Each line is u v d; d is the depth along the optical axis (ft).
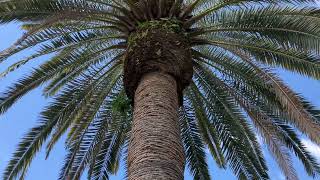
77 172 47.78
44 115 46.34
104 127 48.93
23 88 43.96
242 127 48.03
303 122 35.83
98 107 48.67
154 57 36.60
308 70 41.93
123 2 42.73
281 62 42.83
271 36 41.27
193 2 41.88
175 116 33.68
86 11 39.50
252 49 43.52
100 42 46.09
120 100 45.21
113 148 50.01
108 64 47.11
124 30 41.42
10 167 45.52
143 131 31.40
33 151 46.06
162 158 29.30
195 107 49.37
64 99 46.62
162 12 40.42
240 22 41.37
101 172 49.19
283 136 45.98
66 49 44.88
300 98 41.96
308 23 39.68
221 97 47.44
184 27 40.75
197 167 49.78
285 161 41.19
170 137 31.19
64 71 45.85
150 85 34.96
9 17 41.22
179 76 36.60
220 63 45.39
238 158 48.47
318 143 34.40
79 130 48.47
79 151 48.32
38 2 40.32
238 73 45.03
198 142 50.01
